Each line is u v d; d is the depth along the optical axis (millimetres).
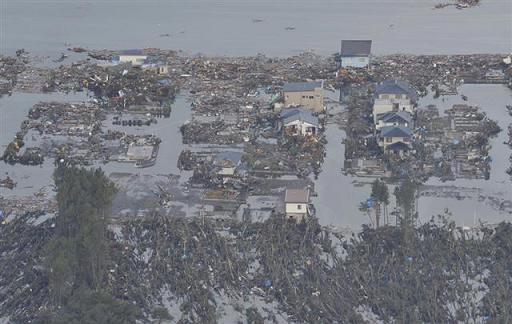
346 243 115312
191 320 100250
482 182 132000
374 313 101312
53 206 126125
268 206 125375
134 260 112375
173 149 145000
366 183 132000
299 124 148625
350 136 148500
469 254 111875
